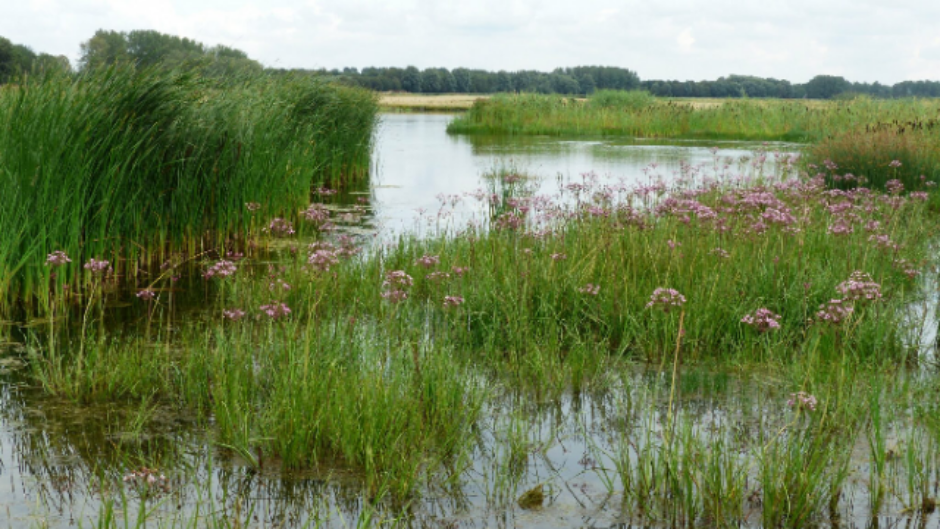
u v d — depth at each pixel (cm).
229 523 380
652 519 390
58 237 759
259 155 1096
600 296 705
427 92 9831
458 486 424
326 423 462
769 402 534
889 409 509
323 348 585
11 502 397
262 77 1400
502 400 544
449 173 1953
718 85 9338
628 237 863
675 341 628
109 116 845
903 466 440
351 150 1800
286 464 443
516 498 411
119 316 740
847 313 595
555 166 2069
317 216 966
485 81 9944
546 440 482
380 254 892
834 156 1557
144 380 557
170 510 394
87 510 392
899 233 992
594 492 418
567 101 3969
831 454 439
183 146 964
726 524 384
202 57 1149
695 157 2327
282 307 621
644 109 3581
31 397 539
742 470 414
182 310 766
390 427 451
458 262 845
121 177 837
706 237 858
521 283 736
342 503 404
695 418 508
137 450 461
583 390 564
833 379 546
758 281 734
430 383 516
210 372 555
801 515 379
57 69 865
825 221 981
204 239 1031
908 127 1795
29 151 744
